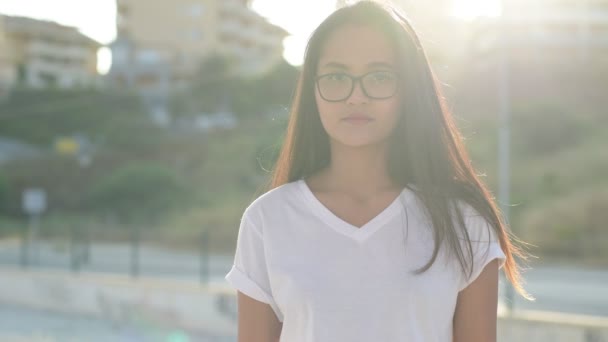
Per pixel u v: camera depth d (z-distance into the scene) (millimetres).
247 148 40438
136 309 10969
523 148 35156
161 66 66312
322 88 1617
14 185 38219
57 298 12164
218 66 56000
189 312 10273
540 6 55406
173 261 22016
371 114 1594
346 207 1590
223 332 9891
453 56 44062
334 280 1508
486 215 1570
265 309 1640
